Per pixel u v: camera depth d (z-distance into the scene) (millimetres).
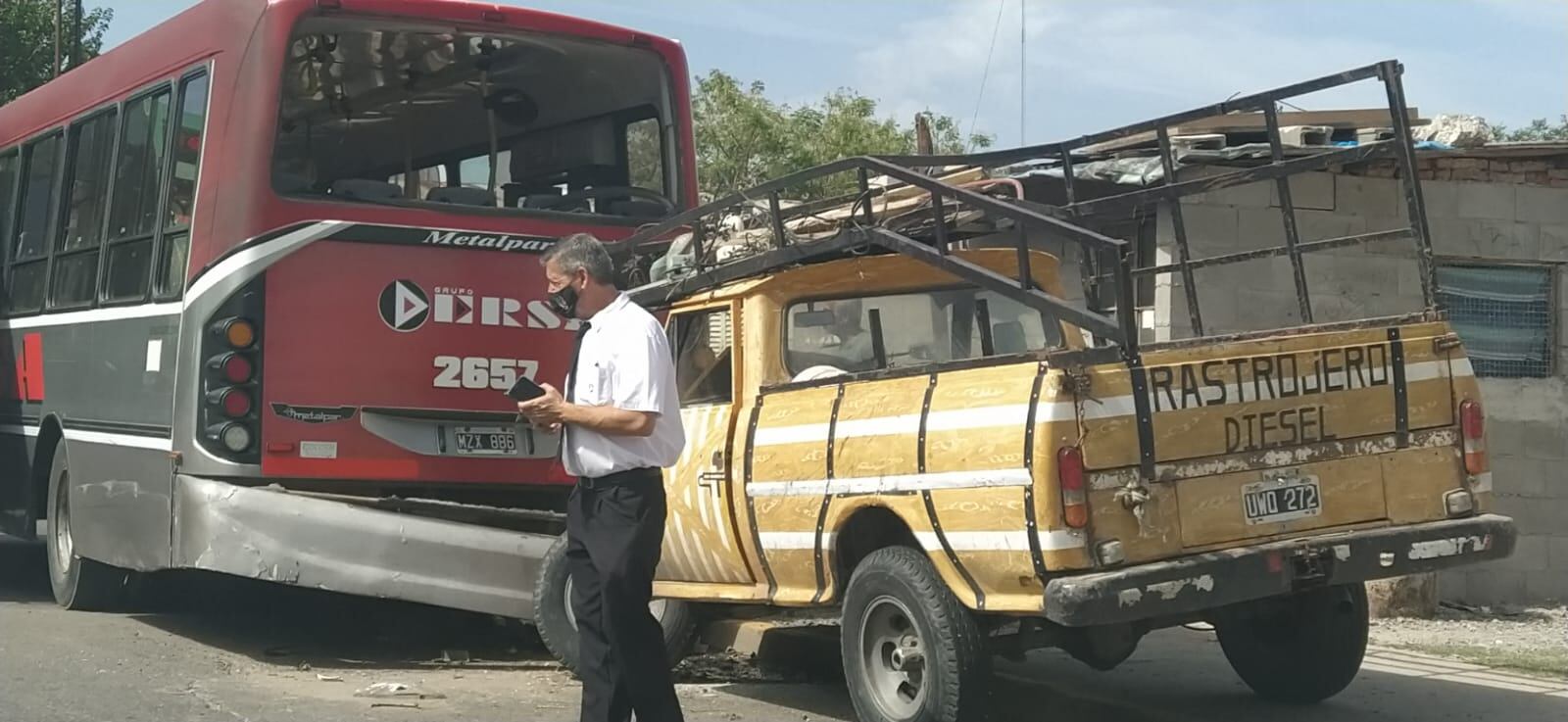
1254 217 11859
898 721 6559
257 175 8695
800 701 8008
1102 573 5859
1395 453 6586
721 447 7500
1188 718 7480
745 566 7531
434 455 9094
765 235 7844
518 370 9320
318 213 8805
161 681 8039
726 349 7711
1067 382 5883
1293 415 6359
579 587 6020
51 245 11367
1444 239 12422
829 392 6953
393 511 8820
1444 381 6715
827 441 6867
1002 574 6043
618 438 5840
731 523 7469
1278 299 11930
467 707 7602
